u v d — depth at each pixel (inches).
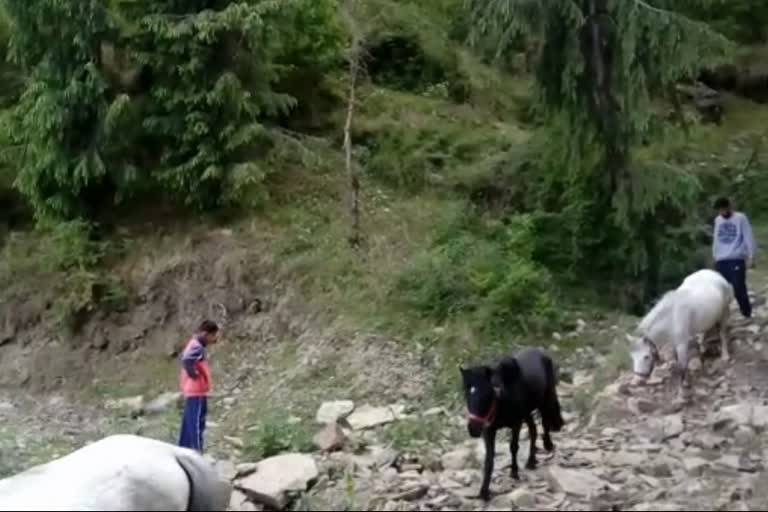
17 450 538.9
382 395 546.6
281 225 701.9
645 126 611.2
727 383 483.2
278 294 656.4
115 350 673.0
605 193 635.5
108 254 707.4
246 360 630.5
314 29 810.2
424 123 818.2
